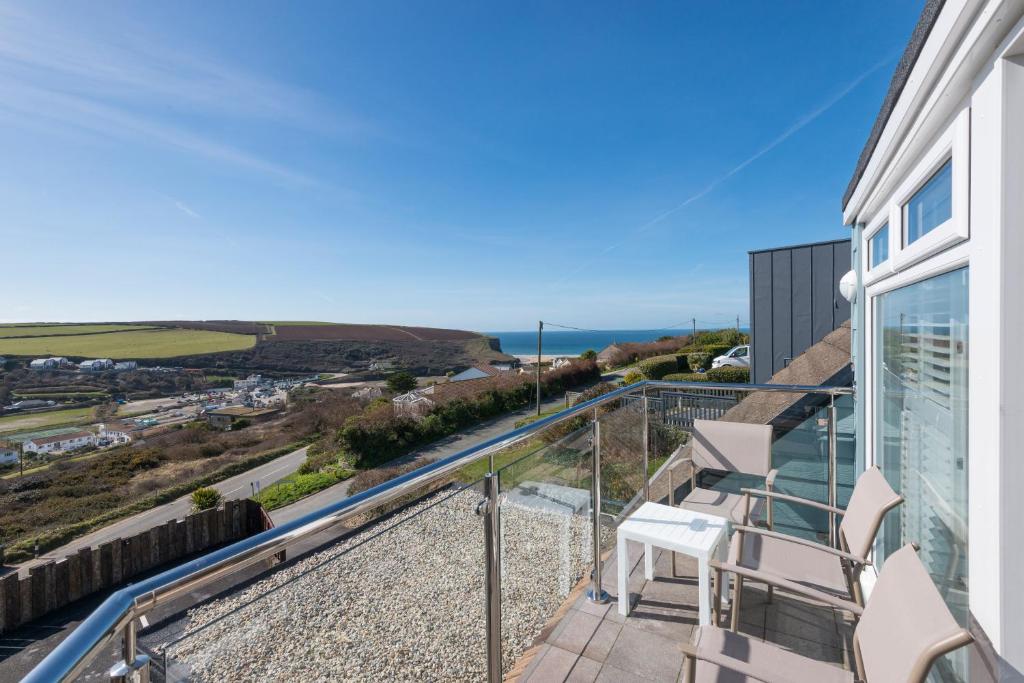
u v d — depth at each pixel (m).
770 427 2.38
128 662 0.60
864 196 2.01
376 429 18.27
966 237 0.99
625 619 1.92
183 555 10.85
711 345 32.88
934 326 1.33
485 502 1.40
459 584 1.31
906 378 1.67
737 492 2.47
